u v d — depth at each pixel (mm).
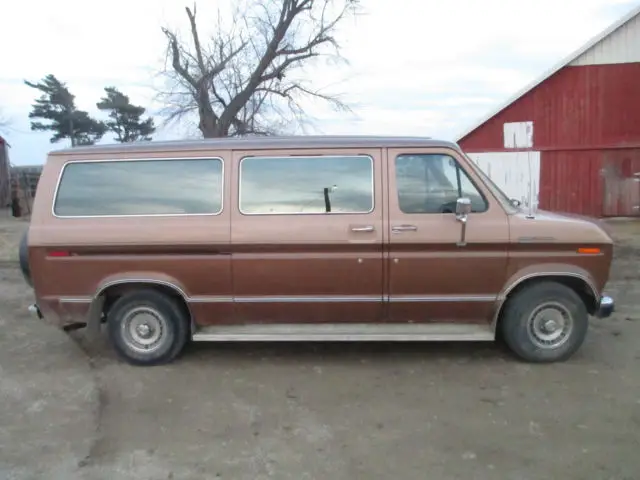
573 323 5070
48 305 5156
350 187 5035
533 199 16547
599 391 4531
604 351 5484
